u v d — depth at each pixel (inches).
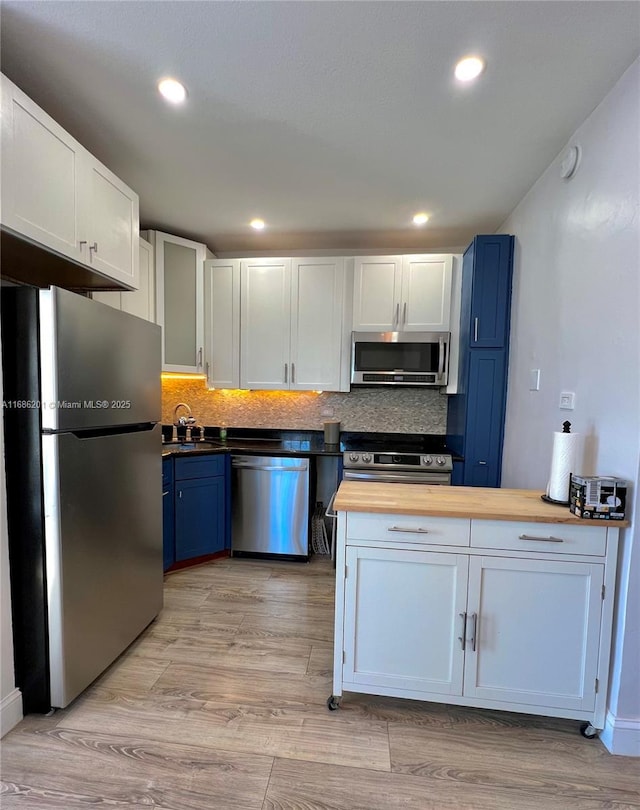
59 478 55.5
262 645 75.1
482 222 108.3
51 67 55.9
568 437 58.6
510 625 55.6
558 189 75.5
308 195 93.7
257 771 50.1
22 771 49.5
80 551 59.7
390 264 116.9
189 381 135.6
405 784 48.8
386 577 57.3
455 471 107.3
